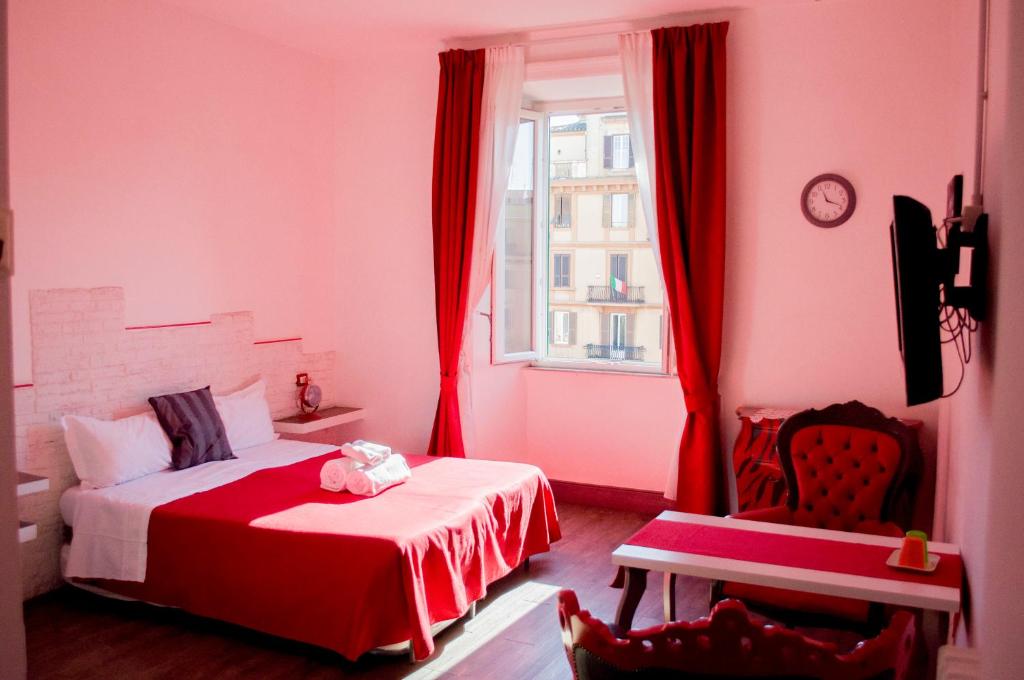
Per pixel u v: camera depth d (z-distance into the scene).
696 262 4.64
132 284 4.37
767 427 4.41
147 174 4.43
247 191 5.09
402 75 5.54
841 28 4.43
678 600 3.88
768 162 4.63
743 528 2.89
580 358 6.09
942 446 3.90
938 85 4.26
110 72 4.21
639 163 4.84
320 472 3.93
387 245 5.67
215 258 4.88
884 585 2.32
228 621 3.40
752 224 4.69
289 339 5.47
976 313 2.21
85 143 4.09
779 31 4.56
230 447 4.59
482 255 5.24
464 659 3.31
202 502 3.66
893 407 4.44
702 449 4.67
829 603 2.84
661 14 4.74
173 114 4.57
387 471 3.92
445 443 5.29
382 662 3.27
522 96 5.42
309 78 5.55
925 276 2.19
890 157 4.38
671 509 5.22
